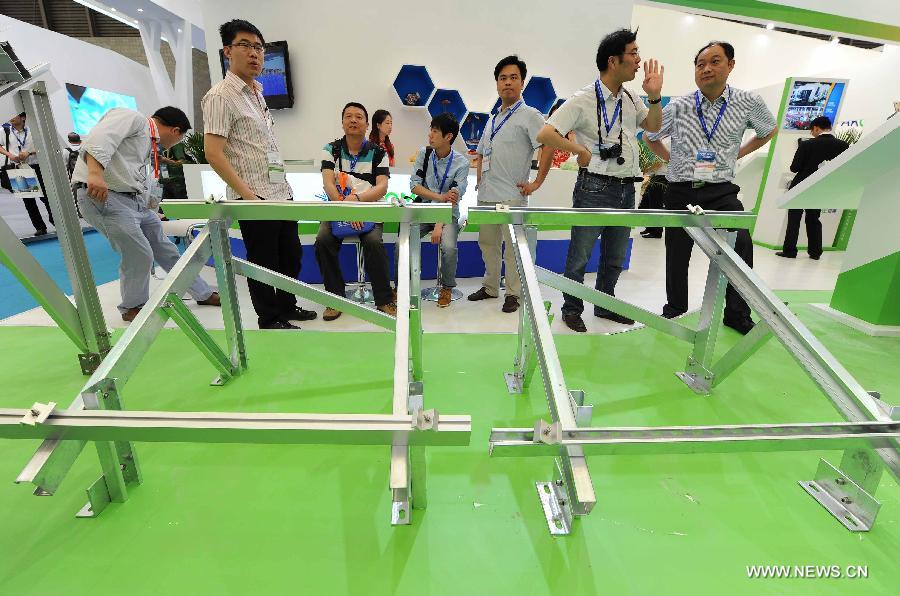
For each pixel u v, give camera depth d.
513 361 2.07
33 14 10.53
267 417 0.89
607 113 2.36
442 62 4.39
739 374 1.99
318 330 2.40
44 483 0.88
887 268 2.46
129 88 8.51
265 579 0.98
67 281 3.87
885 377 2.01
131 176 2.49
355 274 3.77
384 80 4.36
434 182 3.12
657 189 5.46
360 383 1.85
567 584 0.98
